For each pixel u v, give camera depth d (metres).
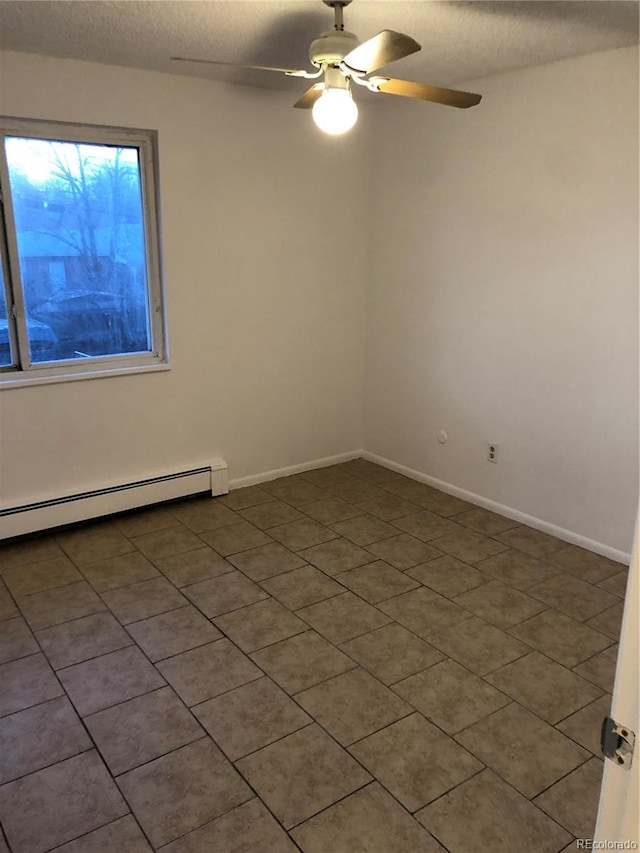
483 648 2.59
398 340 4.33
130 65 3.24
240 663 2.50
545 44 2.85
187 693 2.34
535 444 3.58
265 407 4.24
